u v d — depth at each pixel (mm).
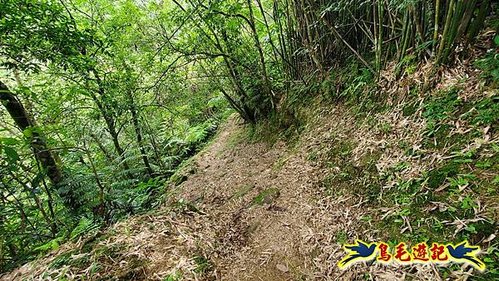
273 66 5348
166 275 1883
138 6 4875
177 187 4930
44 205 3695
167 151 7273
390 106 2689
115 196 3375
